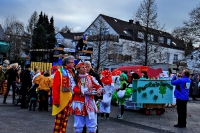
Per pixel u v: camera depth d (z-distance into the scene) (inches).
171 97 485.7
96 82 229.3
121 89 416.8
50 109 478.3
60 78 235.6
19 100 494.3
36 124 338.3
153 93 475.2
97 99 264.8
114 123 378.3
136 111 519.2
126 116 450.6
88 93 220.5
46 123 348.5
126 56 1743.4
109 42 1628.9
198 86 912.3
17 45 1802.4
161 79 497.0
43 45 2069.4
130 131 330.0
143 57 1558.8
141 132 328.5
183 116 378.9
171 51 2265.0
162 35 2219.5
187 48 1585.9
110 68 1712.6
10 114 400.8
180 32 1488.7
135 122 397.7
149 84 472.7
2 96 647.8
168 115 485.7
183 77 378.0
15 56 1718.8
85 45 639.8
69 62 239.5
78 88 221.8
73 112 223.0
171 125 389.1
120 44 1854.1
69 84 234.4
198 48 1523.1
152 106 483.5
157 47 1576.0
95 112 224.7
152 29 1521.9
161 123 401.1
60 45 714.8
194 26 1440.7
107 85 400.8
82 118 223.0
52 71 513.7
